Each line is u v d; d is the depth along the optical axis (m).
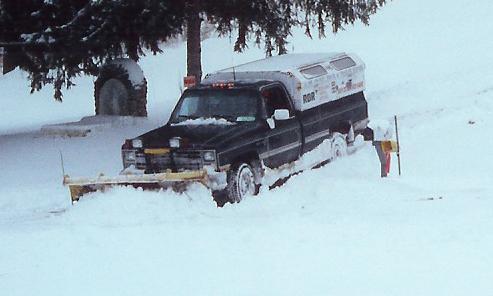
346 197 21.59
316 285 13.94
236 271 15.13
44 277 15.80
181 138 22.47
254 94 24.44
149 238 18.17
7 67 37.16
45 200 25.67
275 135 24.39
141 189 22.03
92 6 34.34
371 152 27.27
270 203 21.75
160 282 14.84
